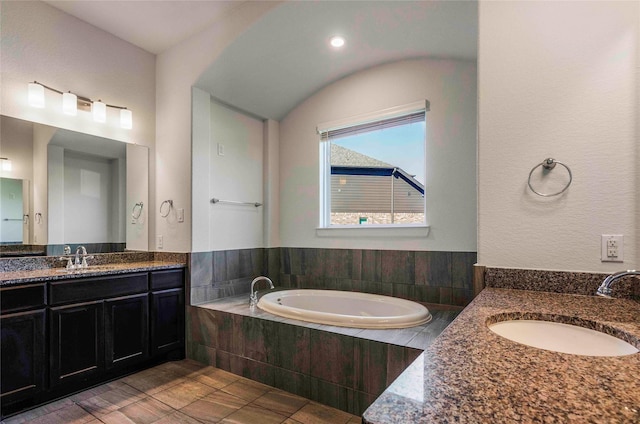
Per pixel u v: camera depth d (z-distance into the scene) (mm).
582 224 1396
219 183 3260
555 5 1480
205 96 3100
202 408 1994
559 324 1066
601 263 1358
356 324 2166
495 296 1340
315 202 3541
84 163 2756
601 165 1371
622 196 1333
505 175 1547
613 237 1341
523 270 1475
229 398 2121
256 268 3592
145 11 2604
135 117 3092
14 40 2354
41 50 2484
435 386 563
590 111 1398
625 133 1336
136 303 2512
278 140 3850
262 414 1934
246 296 3242
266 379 2324
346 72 3279
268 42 2717
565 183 1429
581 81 1419
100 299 2295
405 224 3027
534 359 689
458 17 2393
